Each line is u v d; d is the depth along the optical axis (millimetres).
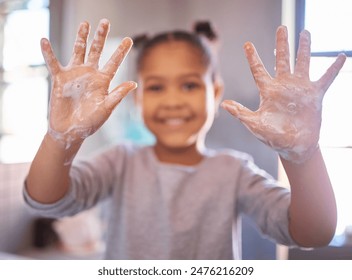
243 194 609
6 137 1299
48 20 1224
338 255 898
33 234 1248
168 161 671
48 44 388
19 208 1210
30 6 1267
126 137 1312
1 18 1285
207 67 665
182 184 636
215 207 626
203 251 614
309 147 384
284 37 390
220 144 1151
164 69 634
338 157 804
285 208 479
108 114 384
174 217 620
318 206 411
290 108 380
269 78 389
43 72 1255
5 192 1173
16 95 1298
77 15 1219
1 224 1155
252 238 1094
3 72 1299
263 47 1054
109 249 658
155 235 625
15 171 1204
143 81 663
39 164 415
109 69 398
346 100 779
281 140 379
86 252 1206
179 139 633
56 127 389
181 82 636
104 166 634
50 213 471
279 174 1067
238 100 1110
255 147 1119
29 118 1277
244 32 1078
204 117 647
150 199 640
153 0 1206
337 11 712
